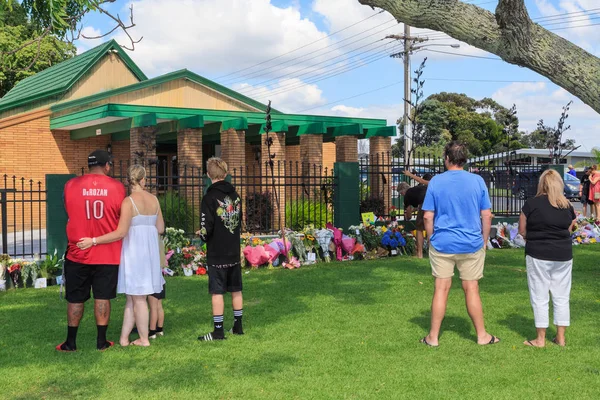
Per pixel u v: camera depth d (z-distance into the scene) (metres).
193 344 5.72
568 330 6.17
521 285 8.62
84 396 4.36
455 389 4.45
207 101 20.70
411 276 9.47
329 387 4.50
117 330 6.37
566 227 5.59
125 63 22.88
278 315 6.91
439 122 49.09
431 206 5.70
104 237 5.38
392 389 4.46
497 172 15.11
